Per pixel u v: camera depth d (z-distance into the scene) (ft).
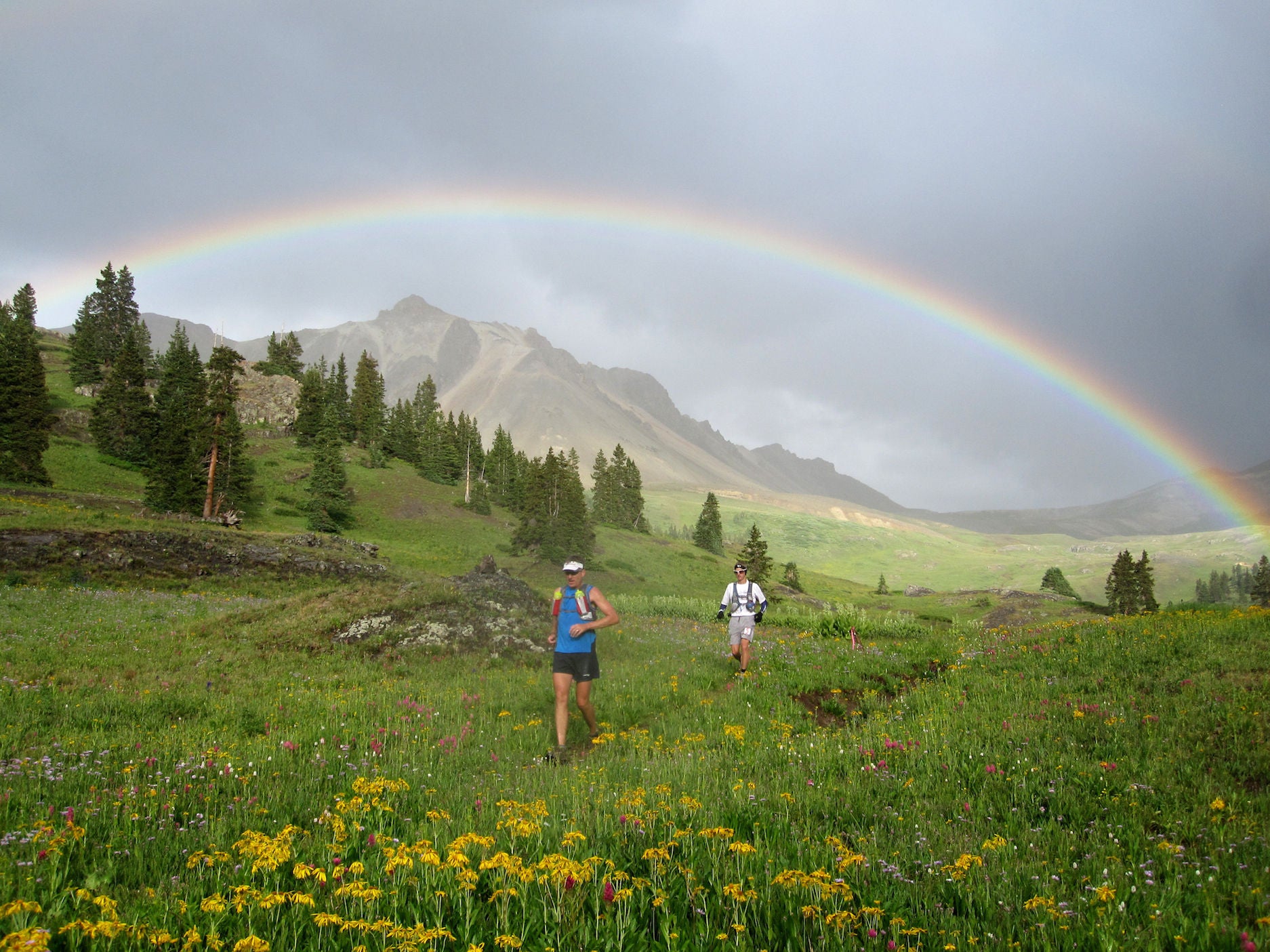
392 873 13.44
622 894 12.33
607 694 37.19
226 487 266.98
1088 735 25.50
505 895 12.21
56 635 52.95
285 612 57.57
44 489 203.10
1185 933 11.60
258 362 446.60
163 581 116.16
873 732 28.99
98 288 468.75
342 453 386.52
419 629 52.06
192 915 11.57
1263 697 26.91
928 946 11.39
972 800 19.89
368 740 27.37
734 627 43.68
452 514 340.39
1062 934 11.67
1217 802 17.39
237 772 21.49
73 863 13.91
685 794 20.02
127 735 26.30
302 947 11.08
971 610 279.90
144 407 283.79
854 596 454.81
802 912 11.62
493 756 26.18
